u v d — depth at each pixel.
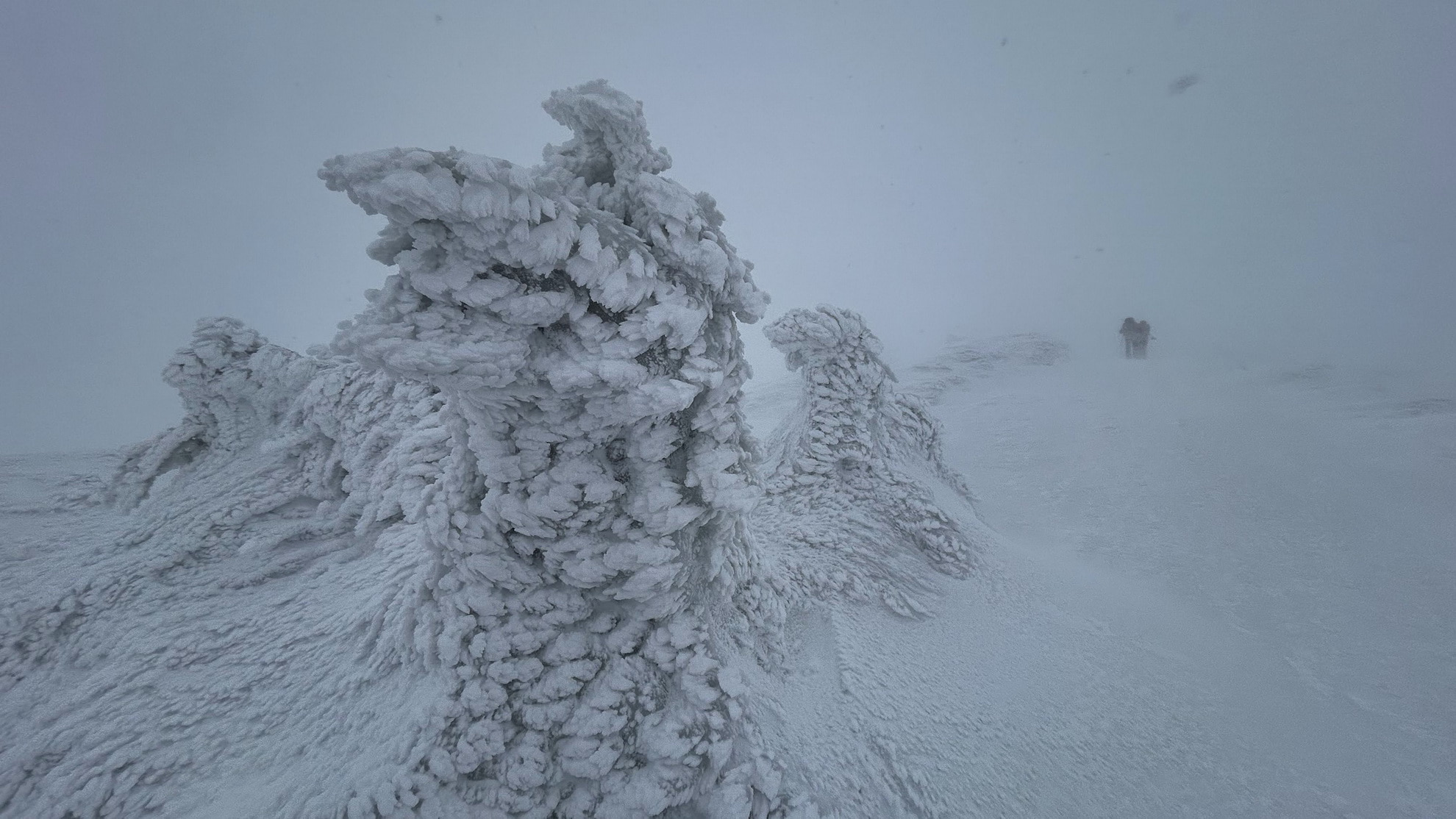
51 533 7.49
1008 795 5.01
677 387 3.97
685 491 4.73
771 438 11.95
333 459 7.62
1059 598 8.92
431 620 4.49
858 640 6.31
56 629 5.22
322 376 7.89
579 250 3.57
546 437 4.24
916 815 4.53
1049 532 13.66
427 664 4.39
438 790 3.71
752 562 6.16
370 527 6.93
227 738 4.14
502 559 4.41
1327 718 7.15
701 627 4.80
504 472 4.23
